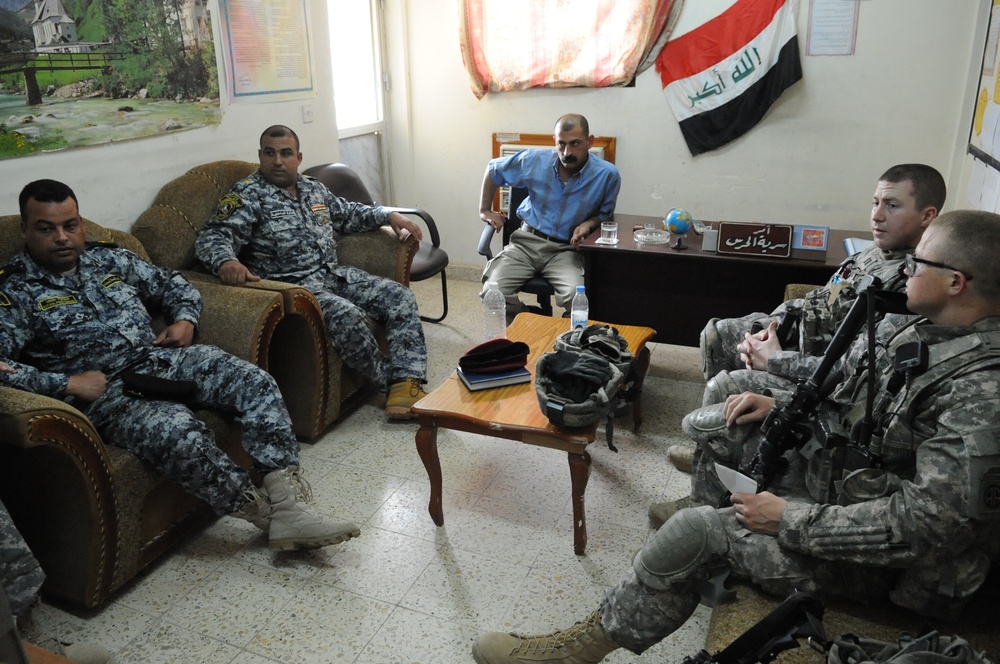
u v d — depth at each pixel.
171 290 2.43
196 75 3.08
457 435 2.84
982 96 3.19
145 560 2.00
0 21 2.30
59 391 1.95
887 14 3.59
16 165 2.41
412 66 4.55
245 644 1.78
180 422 1.97
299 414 2.74
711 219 4.20
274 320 2.46
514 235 3.64
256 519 2.12
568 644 1.45
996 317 1.22
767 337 2.27
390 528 2.25
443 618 1.87
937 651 1.01
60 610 1.90
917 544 1.14
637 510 2.34
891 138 3.77
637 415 2.81
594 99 4.21
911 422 1.27
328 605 1.92
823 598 1.33
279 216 3.00
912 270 1.28
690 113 4.02
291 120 3.69
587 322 2.69
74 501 1.78
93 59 2.62
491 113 4.46
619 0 3.95
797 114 3.88
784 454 1.61
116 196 2.80
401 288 3.11
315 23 3.76
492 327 3.42
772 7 3.72
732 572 1.35
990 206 2.92
